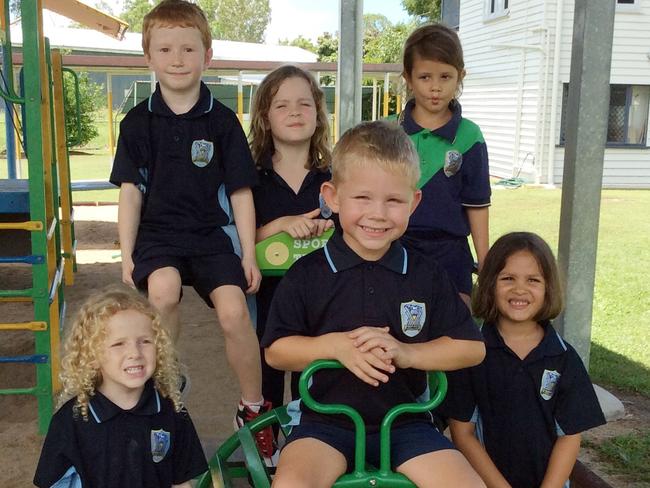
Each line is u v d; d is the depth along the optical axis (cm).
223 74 1833
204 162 296
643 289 711
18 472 339
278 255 296
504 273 250
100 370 224
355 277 222
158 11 294
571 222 364
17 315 634
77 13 905
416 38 329
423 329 222
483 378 250
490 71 1800
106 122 3225
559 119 1570
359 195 214
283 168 313
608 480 336
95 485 220
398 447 214
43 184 380
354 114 559
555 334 255
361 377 205
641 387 451
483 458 245
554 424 251
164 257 285
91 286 726
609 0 346
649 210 1230
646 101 1603
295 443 212
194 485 290
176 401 234
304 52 2550
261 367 304
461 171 329
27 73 372
